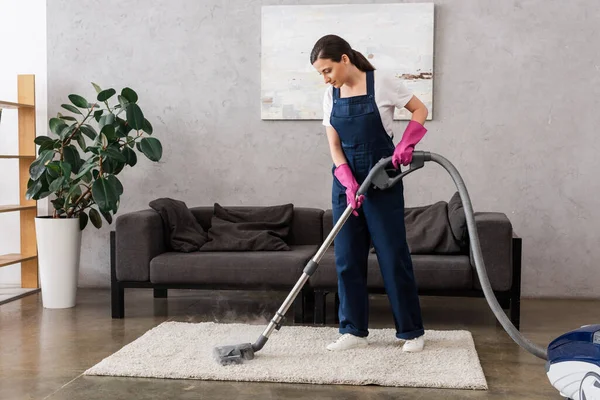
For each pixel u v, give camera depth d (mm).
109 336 3928
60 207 4781
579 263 5031
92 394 2951
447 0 5020
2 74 5441
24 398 2904
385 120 3488
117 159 4629
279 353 3494
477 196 5066
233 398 2898
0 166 5449
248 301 4953
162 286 4367
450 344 3674
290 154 5219
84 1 5363
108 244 5410
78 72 5391
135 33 5328
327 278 4160
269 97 5184
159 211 4648
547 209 5035
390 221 3516
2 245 5488
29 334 3971
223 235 4680
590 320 4355
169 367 3242
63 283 4680
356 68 3465
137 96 4914
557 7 4965
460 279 4105
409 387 3047
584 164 5000
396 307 3547
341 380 3080
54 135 5426
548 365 2572
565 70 4980
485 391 2994
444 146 5078
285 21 5137
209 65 5270
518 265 4117
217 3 5238
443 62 5047
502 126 5039
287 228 4875
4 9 5430
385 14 5027
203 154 5312
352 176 3467
